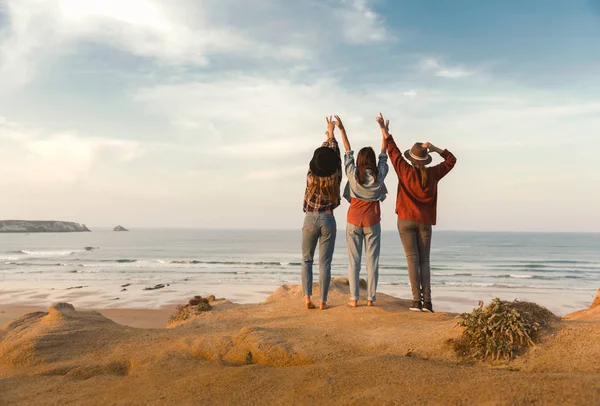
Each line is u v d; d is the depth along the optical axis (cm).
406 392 266
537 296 2595
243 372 337
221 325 532
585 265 5259
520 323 334
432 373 291
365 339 394
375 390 274
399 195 572
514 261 5988
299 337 411
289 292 752
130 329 542
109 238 18562
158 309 1942
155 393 326
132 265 4881
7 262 5212
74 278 3466
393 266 4791
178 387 330
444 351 351
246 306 675
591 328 332
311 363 370
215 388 316
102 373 413
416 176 555
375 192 566
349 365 320
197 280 3384
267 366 349
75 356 452
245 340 412
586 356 304
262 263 5238
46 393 362
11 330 555
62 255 6938
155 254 7469
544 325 345
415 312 518
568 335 329
